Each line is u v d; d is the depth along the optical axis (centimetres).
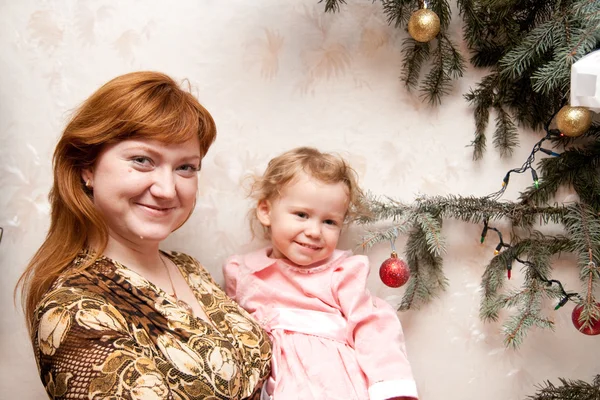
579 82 95
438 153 124
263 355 95
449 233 126
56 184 88
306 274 115
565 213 116
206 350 82
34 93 118
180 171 89
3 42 117
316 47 121
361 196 116
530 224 122
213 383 81
